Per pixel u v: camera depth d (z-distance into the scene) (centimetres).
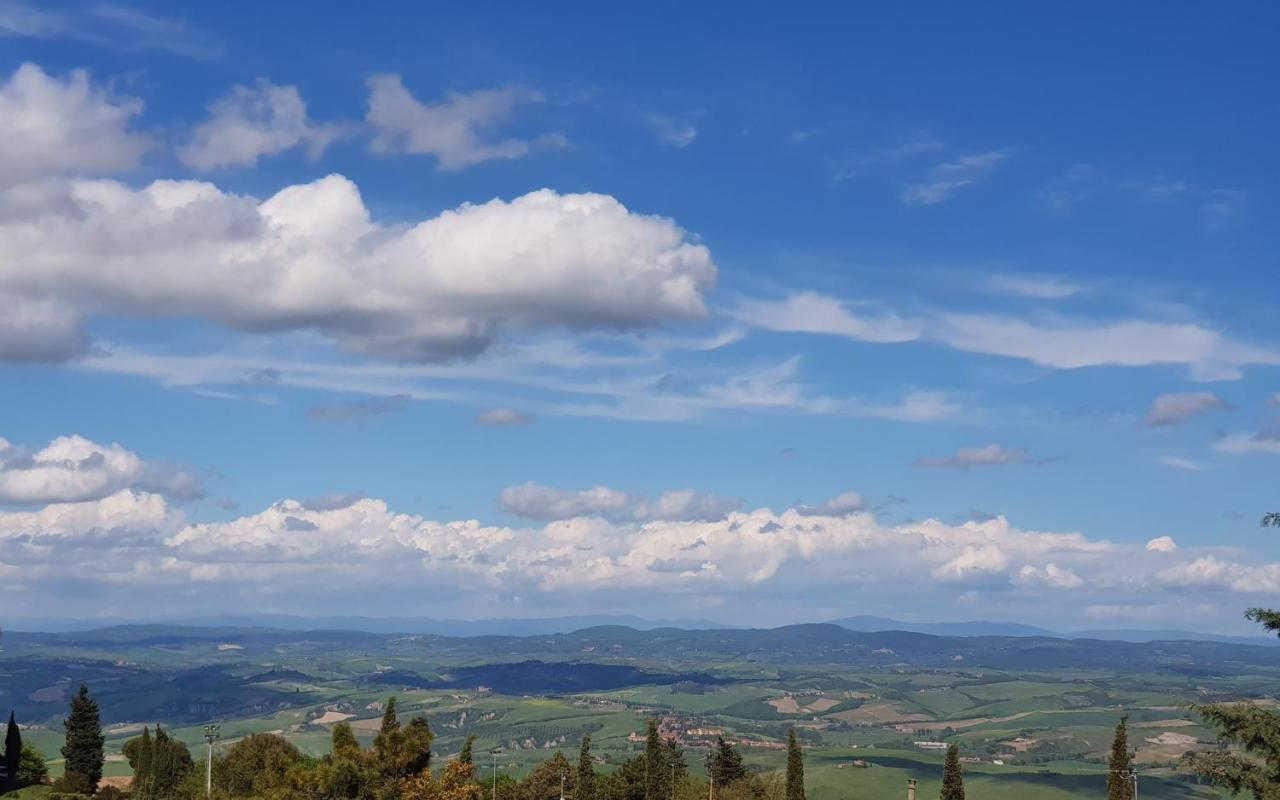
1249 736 5847
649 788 17125
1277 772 5791
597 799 17412
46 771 19900
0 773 18488
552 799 18662
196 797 14600
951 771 14938
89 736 17750
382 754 10675
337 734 11050
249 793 14550
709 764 18825
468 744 17325
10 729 18425
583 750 17150
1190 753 6172
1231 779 5869
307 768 11169
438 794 10525
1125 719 13175
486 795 19112
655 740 17338
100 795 16725
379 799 10250
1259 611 6097
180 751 17212
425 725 10994
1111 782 13062
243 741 16762
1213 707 6022
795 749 14962
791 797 14862
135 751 17812
